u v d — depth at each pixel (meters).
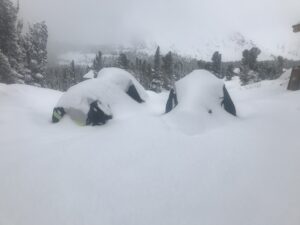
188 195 5.30
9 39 32.00
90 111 10.08
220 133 8.55
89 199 5.27
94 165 6.57
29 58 37.66
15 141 8.53
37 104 13.96
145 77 47.75
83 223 4.64
